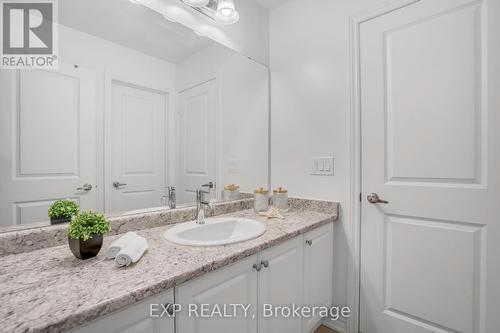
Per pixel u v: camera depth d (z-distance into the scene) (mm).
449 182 1222
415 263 1317
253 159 1827
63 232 974
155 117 1318
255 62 1842
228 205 1644
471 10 1152
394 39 1371
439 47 1234
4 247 857
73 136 1047
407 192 1333
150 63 1294
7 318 493
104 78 1134
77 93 1055
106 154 1141
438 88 1239
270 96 1947
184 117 1444
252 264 979
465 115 1169
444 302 1234
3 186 888
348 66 1519
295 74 1795
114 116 1168
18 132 918
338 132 1571
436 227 1257
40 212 959
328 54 1619
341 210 1562
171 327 710
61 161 1015
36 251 902
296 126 1785
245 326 955
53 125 996
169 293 704
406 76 1333
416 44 1302
